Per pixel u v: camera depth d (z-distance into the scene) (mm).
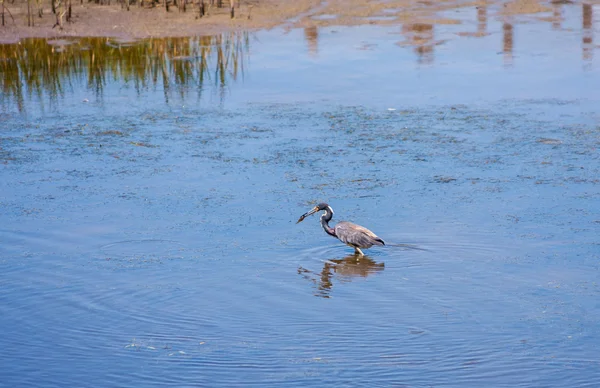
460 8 39344
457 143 20500
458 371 10133
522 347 10742
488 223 15289
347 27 35781
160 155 20219
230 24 35938
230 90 26891
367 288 12844
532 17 37156
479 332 11188
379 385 9805
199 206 16594
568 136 20797
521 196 16656
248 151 20344
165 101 25766
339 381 9922
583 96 24812
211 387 9859
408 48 32156
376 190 17266
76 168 19344
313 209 15141
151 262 13906
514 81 27000
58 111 24844
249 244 14711
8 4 38500
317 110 24141
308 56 31266
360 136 21359
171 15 37062
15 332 11461
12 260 14047
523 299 12227
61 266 13766
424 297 12438
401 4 40062
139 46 32875
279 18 37250
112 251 14414
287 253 14359
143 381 10039
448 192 17016
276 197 17047
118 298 12508
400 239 14719
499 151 19750
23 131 22719
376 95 25750
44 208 16656
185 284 13023
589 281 12781
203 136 21781
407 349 10758
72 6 38188
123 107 25141
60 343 11125
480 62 29812
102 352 10844
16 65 30562
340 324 11562
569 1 40250
